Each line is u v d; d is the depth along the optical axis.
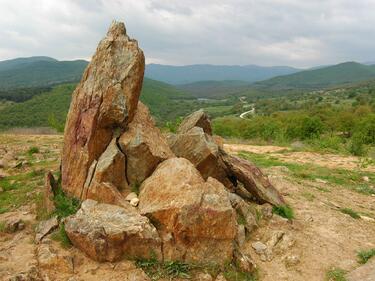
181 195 8.59
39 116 65.06
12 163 16.47
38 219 10.06
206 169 10.84
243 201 10.24
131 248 8.19
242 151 24.06
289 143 31.52
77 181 10.15
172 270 7.98
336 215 11.71
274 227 10.24
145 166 9.93
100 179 9.41
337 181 16.56
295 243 9.69
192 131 11.39
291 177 16.20
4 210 11.09
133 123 10.43
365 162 20.67
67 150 10.61
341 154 24.05
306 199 12.94
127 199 9.29
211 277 7.96
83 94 10.45
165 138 11.42
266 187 11.45
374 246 9.98
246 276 8.27
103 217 8.48
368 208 13.24
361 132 34.53
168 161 9.64
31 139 26.73
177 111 130.50
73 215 8.88
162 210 8.45
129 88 10.14
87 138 10.02
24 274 7.39
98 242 7.99
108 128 10.23
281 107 131.75
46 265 7.86
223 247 8.43
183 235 8.29
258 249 9.19
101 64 10.46
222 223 8.37
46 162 17.03
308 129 38.16
